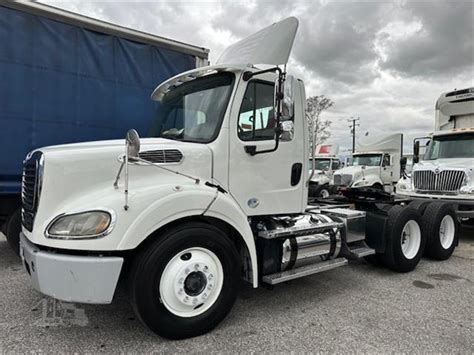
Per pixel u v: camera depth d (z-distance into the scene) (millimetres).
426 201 6094
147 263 2828
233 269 3246
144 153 3104
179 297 2949
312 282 4629
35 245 2885
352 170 17031
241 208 3578
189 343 2990
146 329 3213
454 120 9648
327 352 2881
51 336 3082
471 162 8297
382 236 4996
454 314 3648
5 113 4652
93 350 2867
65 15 5078
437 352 2904
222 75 3662
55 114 5008
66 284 2631
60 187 2871
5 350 2852
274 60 3762
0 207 4801
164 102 4348
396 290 4371
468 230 9031
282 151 3850
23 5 4754
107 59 5441
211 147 3408
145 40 5805
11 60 4688
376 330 3270
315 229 4020
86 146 3230
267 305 3832
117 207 2730
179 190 3016
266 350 2898
